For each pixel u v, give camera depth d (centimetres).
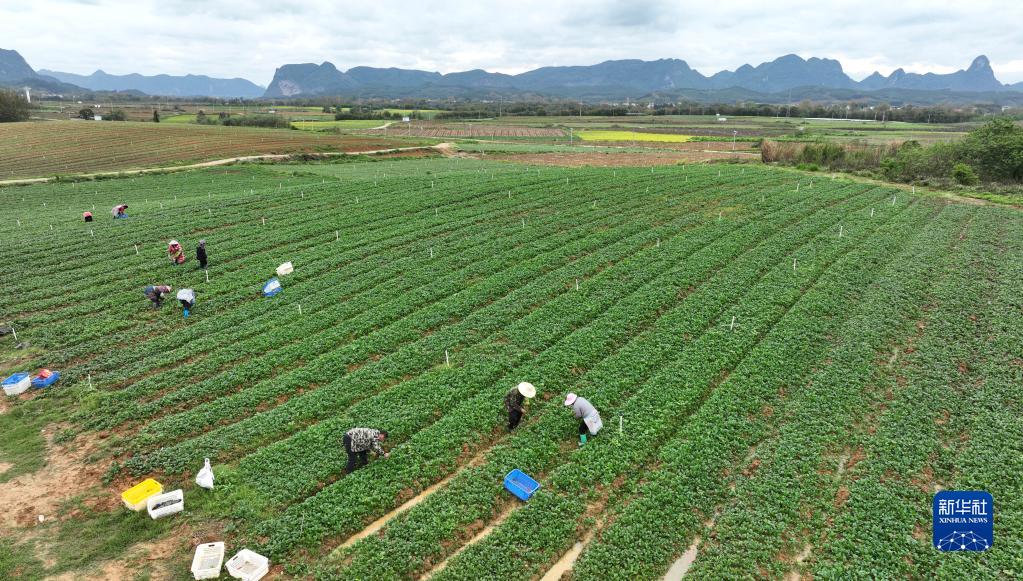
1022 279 3141
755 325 2681
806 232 4084
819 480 1702
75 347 2562
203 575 1391
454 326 2727
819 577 1386
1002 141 6384
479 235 4175
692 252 3756
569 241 4044
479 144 13050
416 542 1499
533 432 1945
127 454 1861
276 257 3781
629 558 1453
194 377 2320
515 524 1555
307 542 1517
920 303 2902
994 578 1368
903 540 1477
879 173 6788
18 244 3966
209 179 7256
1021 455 1762
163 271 3503
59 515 1606
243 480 1731
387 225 4531
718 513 1612
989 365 2288
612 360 2394
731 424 1956
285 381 2262
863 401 2078
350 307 2966
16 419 2058
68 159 8681
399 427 1966
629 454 1819
